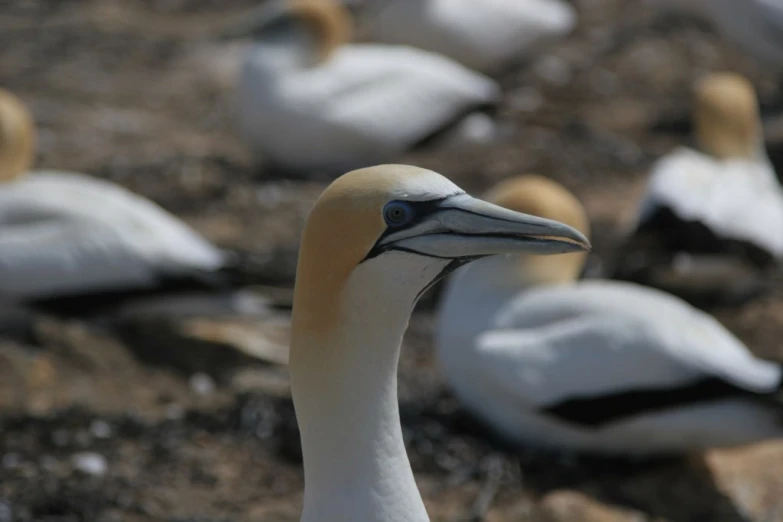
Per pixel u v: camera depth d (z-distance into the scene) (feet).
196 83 82.23
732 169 49.01
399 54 67.15
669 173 46.70
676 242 45.47
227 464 36.37
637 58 86.07
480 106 68.13
